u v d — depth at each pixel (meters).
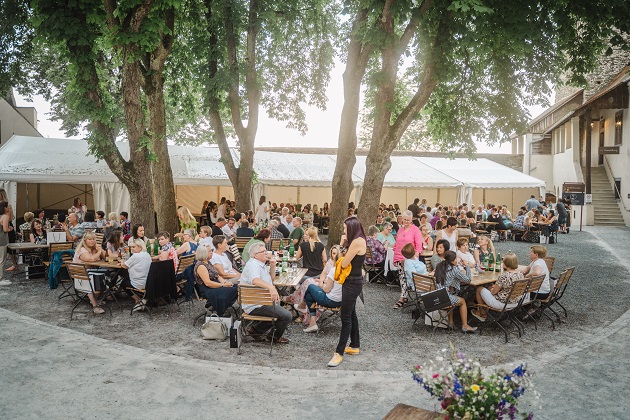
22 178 17.81
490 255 9.88
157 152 14.98
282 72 20.47
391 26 11.74
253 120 17.39
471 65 15.56
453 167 26.86
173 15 14.48
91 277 8.34
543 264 8.27
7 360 6.03
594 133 30.48
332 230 13.54
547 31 12.06
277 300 6.81
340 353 6.21
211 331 7.07
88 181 18.73
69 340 6.89
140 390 5.22
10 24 13.91
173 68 18.69
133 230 9.18
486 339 7.39
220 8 16.14
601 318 8.67
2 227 11.16
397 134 12.85
